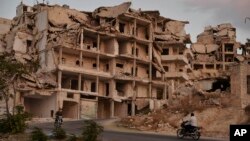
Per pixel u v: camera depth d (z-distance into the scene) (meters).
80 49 75.69
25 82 68.31
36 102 72.31
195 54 124.50
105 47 83.00
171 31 98.38
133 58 83.06
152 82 84.62
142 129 45.12
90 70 76.19
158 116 49.50
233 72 50.66
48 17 77.69
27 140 28.55
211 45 127.06
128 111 80.81
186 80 94.31
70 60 76.88
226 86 73.06
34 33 79.25
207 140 31.34
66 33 75.94
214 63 121.38
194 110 48.91
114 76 79.75
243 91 49.22
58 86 70.81
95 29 78.81
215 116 47.00
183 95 62.31
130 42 84.81
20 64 38.38
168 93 84.31
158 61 89.31
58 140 27.92
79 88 74.12
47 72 72.81
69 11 82.19
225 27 132.00
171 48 94.00
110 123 51.41
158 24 96.88
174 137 33.25
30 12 82.06
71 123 49.09
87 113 74.00
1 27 87.12
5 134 31.17
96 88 76.94
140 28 87.81
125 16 83.19
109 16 84.00
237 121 45.19
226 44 123.94
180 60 92.56
